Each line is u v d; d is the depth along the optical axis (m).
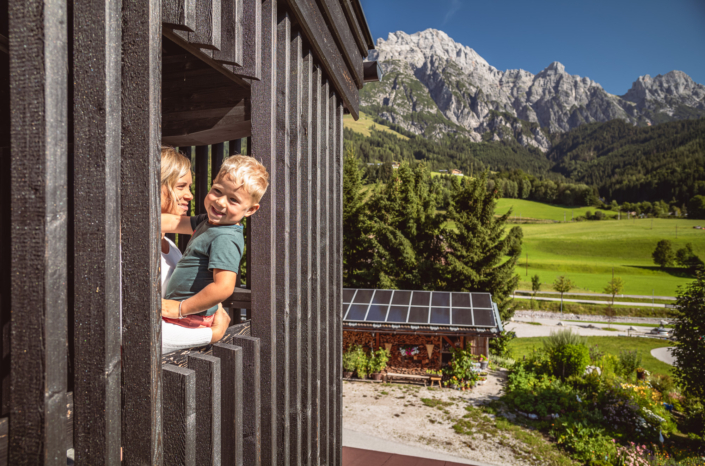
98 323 0.64
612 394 11.91
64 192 0.59
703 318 13.05
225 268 1.10
